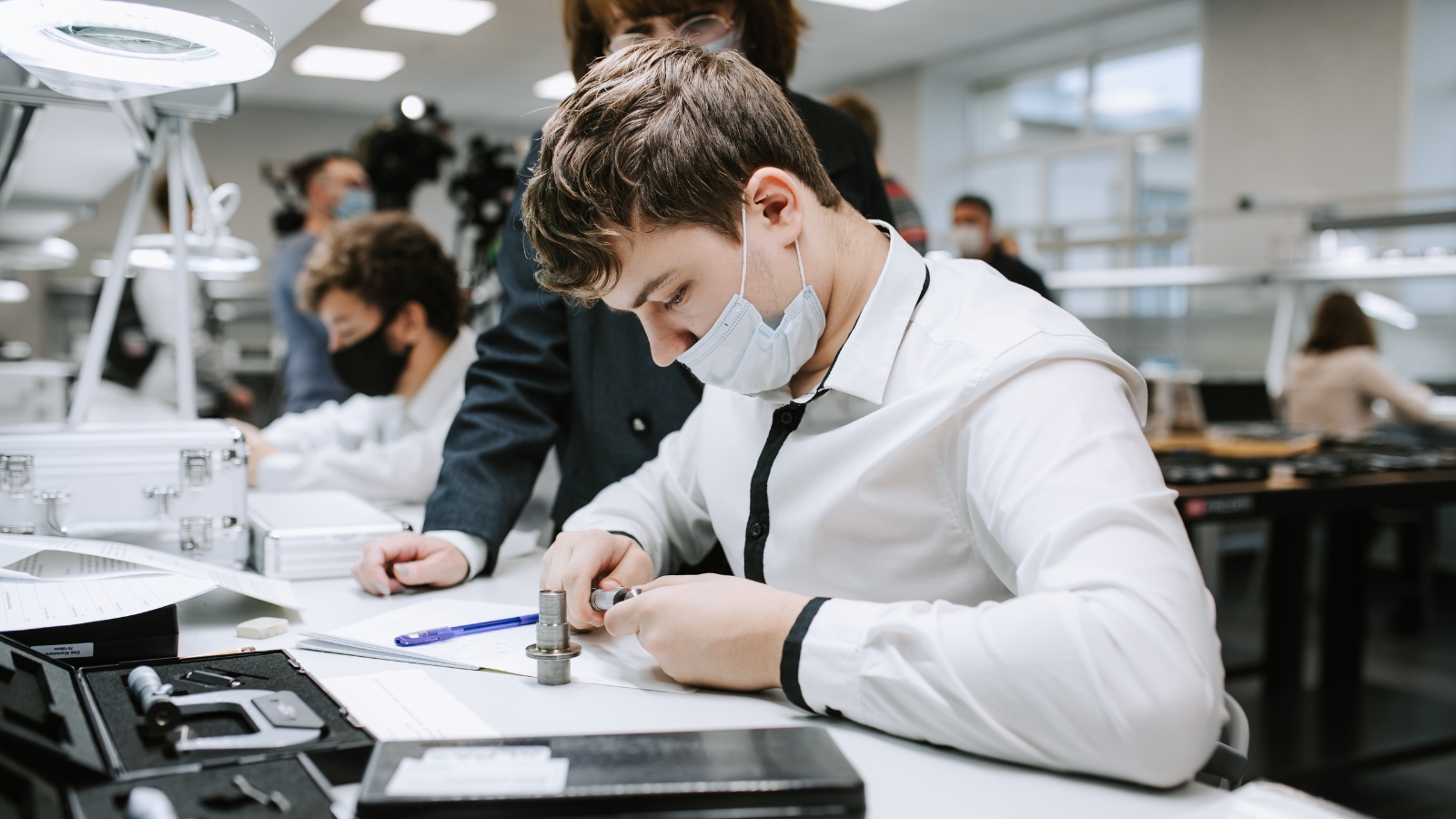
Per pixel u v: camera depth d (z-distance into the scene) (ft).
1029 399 2.02
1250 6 17.12
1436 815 6.96
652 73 2.17
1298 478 6.93
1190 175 19.75
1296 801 1.55
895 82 23.30
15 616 2.27
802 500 2.47
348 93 23.65
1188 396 9.79
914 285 2.38
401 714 2.01
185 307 3.82
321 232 10.11
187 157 3.84
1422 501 7.22
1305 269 11.69
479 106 24.98
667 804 1.48
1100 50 20.93
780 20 3.55
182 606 2.97
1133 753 1.62
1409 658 10.37
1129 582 1.71
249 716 1.86
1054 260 20.74
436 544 3.21
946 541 2.28
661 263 2.12
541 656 2.20
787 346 2.31
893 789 1.67
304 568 3.30
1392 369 12.82
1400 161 15.20
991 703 1.72
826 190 2.38
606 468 3.73
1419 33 15.14
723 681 2.09
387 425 5.66
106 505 3.15
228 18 2.31
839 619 1.98
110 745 1.69
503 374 3.67
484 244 9.51
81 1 2.17
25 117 3.59
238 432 3.41
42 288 17.35
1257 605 12.53
